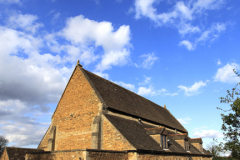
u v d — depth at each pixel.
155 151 24.05
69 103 29.38
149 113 37.88
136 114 31.78
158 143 27.31
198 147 39.94
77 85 29.47
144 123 32.94
